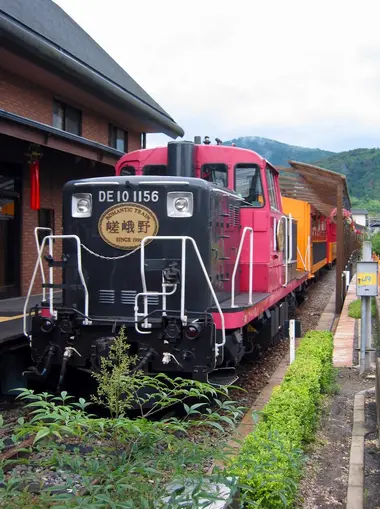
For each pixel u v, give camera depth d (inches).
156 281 239.9
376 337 400.2
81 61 493.4
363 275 305.3
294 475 158.7
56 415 115.3
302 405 199.9
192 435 208.7
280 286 360.8
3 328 282.7
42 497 108.4
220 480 120.3
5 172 412.8
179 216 240.5
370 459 195.3
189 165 297.3
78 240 235.9
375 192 4426.7
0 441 119.7
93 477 120.3
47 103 472.4
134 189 242.8
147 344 225.5
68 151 388.5
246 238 312.0
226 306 245.6
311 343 308.8
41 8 564.7
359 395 267.4
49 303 246.5
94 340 231.6
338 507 163.6
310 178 560.4
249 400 266.4
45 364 235.6
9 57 395.9
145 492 115.0
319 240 767.7
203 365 220.5
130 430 122.3
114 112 567.8
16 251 427.2
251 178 307.6
